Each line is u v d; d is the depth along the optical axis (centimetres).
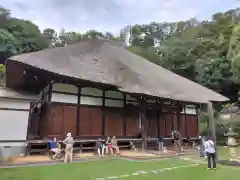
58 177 735
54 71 1152
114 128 1478
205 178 775
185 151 1479
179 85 1778
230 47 2323
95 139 1370
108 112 1475
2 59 3753
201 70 2834
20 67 1220
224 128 2433
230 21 3441
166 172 852
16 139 1094
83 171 836
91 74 1351
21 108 1130
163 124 1778
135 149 1470
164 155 1264
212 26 3688
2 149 1054
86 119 1376
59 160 1038
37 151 1155
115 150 1324
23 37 4322
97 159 1123
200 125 2620
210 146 945
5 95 1108
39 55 1298
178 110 1534
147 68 1864
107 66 1561
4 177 718
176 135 1474
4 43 3725
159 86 1550
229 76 2620
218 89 2783
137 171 859
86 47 1666
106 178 741
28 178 713
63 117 1292
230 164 1058
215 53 2844
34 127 1420
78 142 1277
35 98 1172
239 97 2681
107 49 1806
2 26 4194
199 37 3712
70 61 1400
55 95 1287
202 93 1819
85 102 1392
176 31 5694
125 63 1717
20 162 952
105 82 1303
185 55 3403
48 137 1216
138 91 1314
